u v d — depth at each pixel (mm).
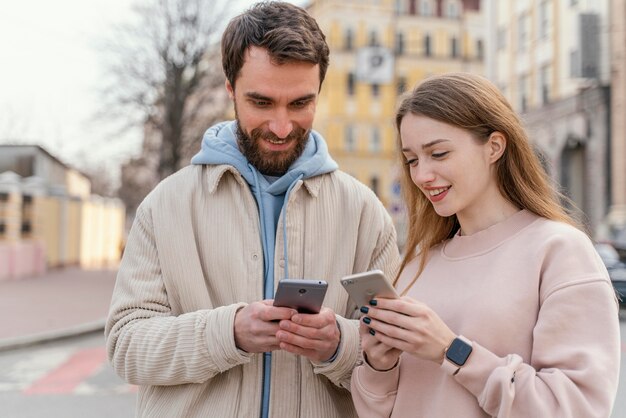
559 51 28312
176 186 2180
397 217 18438
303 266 2156
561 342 1659
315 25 2033
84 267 30766
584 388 1603
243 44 1960
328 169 2203
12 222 22250
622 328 9273
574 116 27328
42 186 25656
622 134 24766
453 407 1755
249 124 2023
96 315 13031
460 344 1672
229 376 2053
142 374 2018
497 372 1625
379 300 1687
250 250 2117
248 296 2090
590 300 1666
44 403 6637
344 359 1965
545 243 1752
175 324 1985
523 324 1730
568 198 1982
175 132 23391
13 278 22047
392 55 27625
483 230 1880
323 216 2197
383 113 48656
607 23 25047
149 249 2152
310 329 1835
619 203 24781
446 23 50344
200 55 23250
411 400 1862
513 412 1621
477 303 1770
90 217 35031
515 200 1886
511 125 1831
